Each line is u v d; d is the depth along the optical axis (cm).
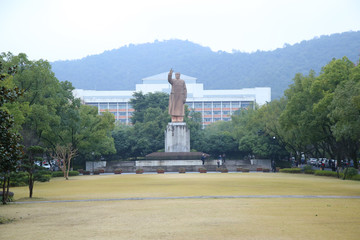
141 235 1603
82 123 7594
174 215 2092
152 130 10562
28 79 5769
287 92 7544
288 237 1527
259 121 9569
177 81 8588
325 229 1675
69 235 1648
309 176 6138
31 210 2455
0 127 2125
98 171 7612
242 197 2952
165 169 8025
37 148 3284
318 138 6544
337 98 5225
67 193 3550
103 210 2375
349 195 3091
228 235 1569
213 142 10675
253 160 9325
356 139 5522
